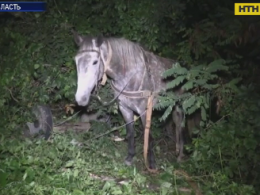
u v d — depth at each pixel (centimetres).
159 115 462
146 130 394
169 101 365
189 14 467
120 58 378
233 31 376
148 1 437
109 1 450
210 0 444
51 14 450
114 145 465
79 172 356
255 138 375
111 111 435
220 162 372
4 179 324
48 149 383
